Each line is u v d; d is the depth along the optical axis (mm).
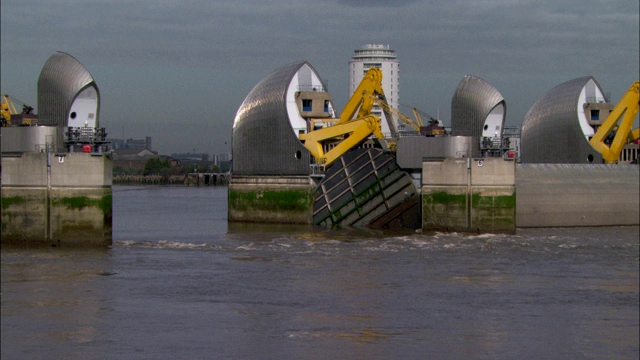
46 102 76750
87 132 75438
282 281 57625
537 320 48250
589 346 43531
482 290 55312
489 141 86625
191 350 42500
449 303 51906
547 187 92062
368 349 42688
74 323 47000
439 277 59344
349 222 91438
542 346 43625
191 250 71125
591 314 49531
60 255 68250
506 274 60531
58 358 41406
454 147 86500
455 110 89125
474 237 80438
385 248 72562
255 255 68375
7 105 88000
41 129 74875
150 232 86438
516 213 89625
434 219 85312
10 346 43062
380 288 55656
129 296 53031
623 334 45688
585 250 71562
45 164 73188
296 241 77562
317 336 44906
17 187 73875
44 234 73438
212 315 48719
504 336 45188
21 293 53844
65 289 54906
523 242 76625
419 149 88312
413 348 43062
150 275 59438
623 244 75500
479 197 83625
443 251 70875
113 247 72562
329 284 56750
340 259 66500
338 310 49969
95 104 78000
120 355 41781
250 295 53406
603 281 58281
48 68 76938
